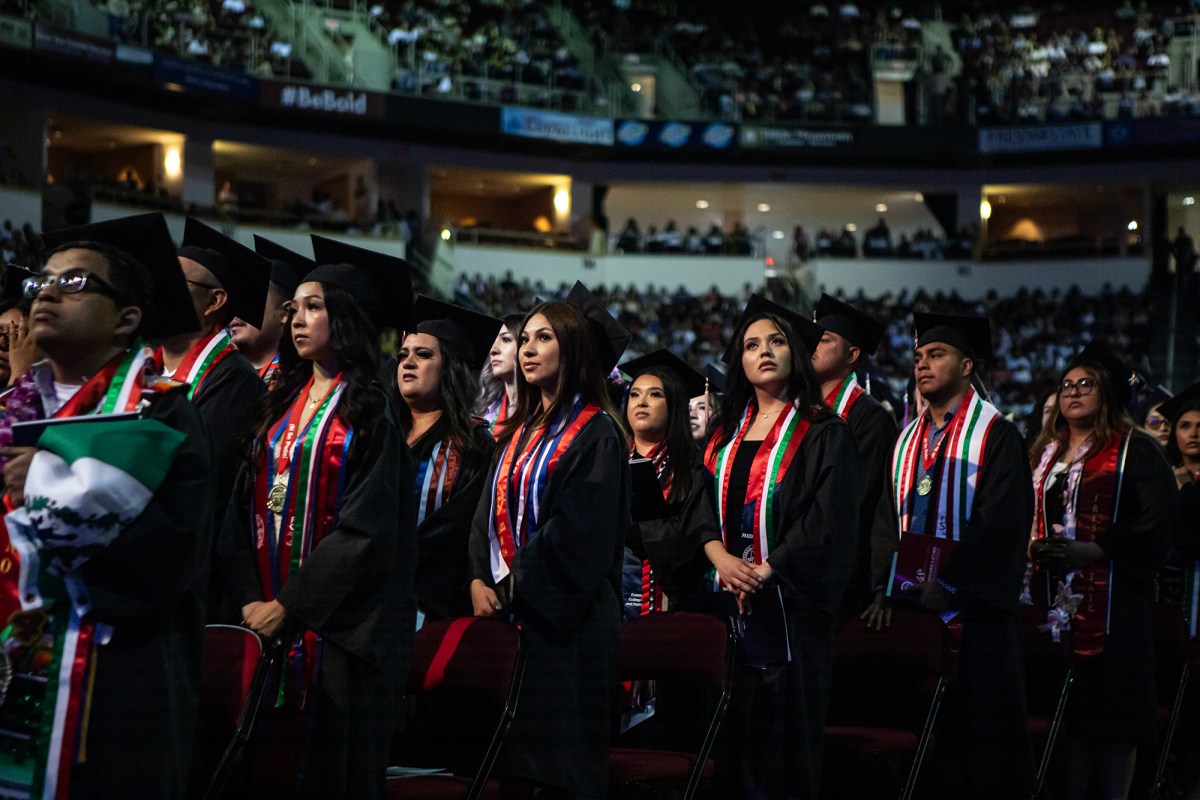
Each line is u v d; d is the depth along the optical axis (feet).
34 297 9.68
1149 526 17.84
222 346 13.50
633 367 18.02
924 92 95.81
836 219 104.99
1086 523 18.33
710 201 103.65
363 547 11.47
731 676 14.60
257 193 95.86
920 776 17.03
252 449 12.35
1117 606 17.87
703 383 18.08
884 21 105.60
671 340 78.79
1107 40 102.42
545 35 97.09
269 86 80.64
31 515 8.82
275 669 11.39
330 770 11.32
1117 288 89.92
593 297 16.89
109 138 82.84
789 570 14.89
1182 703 19.75
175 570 9.35
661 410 17.19
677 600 16.30
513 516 13.89
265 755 11.38
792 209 104.53
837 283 92.27
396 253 79.30
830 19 103.65
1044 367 78.18
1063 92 94.58
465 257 88.07
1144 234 93.56
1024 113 93.86
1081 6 105.91
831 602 14.96
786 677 14.87
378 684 11.68
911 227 105.40
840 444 15.51
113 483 8.93
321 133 88.58
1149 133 90.79
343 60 85.87
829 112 94.58
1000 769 16.08
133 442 9.14
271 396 12.60
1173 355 81.82
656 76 96.84
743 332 16.43
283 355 12.92
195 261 13.47
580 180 97.86
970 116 94.53
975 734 16.14
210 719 11.41
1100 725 17.65
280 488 12.03
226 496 12.81
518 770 12.69
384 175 92.99
